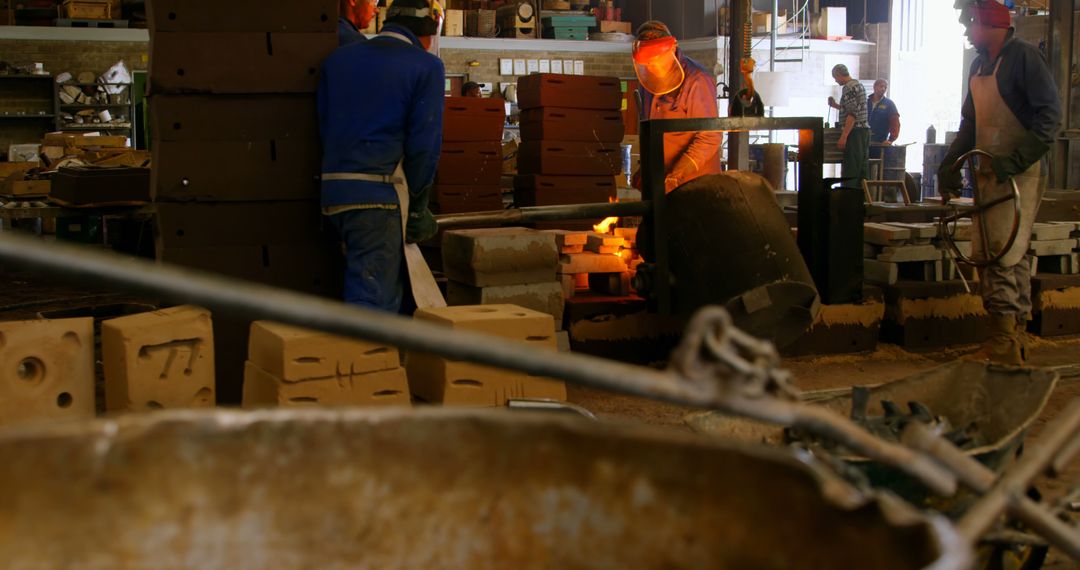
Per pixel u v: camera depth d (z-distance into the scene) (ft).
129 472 4.49
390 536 4.78
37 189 31.73
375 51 16.78
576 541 4.76
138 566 4.47
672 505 4.67
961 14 21.24
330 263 17.72
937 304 23.67
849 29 83.46
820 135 21.53
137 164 35.29
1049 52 33.19
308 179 17.37
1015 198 20.01
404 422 4.79
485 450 4.82
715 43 74.23
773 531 4.50
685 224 19.25
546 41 74.54
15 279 32.58
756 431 10.25
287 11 16.88
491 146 26.81
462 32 73.36
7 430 4.29
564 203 25.73
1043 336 24.71
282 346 12.62
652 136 19.38
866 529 4.25
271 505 4.67
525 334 14.17
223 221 17.12
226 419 4.63
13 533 4.31
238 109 16.92
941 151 57.06
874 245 24.35
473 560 4.81
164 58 16.48
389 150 16.74
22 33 63.36
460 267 19.74
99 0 64.90
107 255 3.48
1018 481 5.47
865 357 22.98
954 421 10.97
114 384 12.71
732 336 4.24
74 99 63.82
